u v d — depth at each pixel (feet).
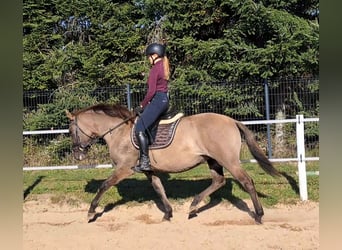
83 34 43.14
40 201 25.35
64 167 26.63
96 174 31.50
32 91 39.40
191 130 19.30
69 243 17.81
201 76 37.73
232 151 18.84
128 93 35.60
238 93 36.88
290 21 35.91
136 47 41.27
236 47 36.50
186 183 26.71
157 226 19.94
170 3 38.91
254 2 36.19
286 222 19.94
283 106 36.42
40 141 37.83
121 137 20.30
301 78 36.06
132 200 24.32
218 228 19.22
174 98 37.73
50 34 42.14
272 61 35.47
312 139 36.32
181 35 40.50
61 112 37.93
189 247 16.78
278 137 36.06
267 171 19.52
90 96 38.93
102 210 23.17
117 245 17.37
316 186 25.05
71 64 40.22
